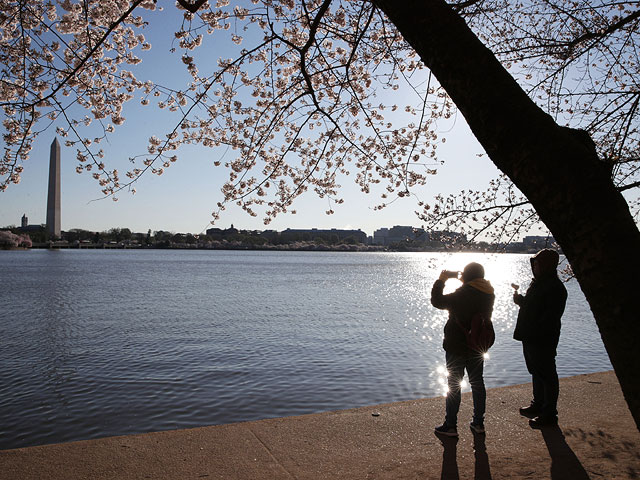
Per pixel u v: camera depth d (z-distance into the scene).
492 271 90.31
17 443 8.09
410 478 4.21
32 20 5.45
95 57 6.01
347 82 5.81
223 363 13.89
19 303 29.70
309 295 37.62
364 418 5.75
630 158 5.54
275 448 4.84
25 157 5.80
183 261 112.44
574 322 23.50
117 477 4.14
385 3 2.49
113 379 12.06
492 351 15.43
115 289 40.50
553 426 5.50
